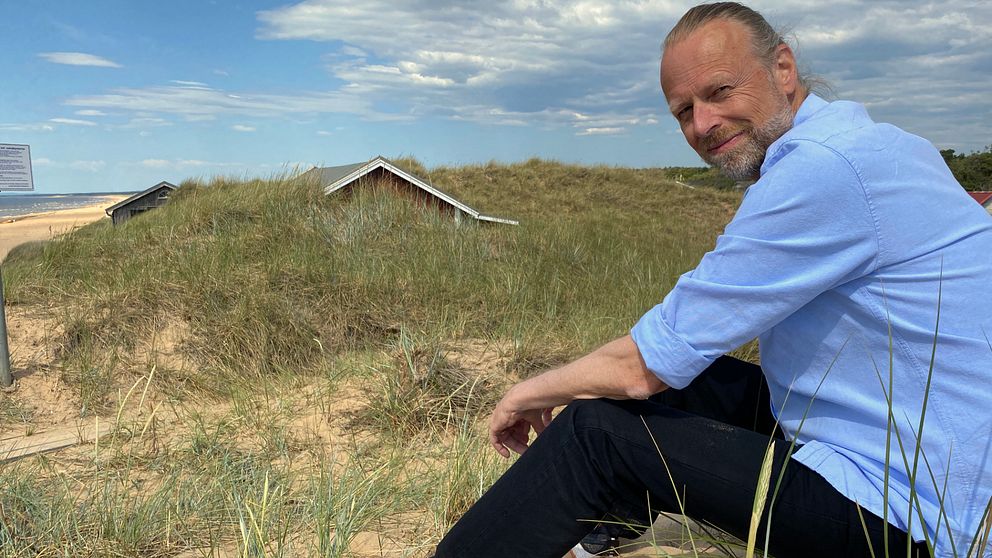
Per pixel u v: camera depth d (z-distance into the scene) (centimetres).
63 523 222
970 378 123
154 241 645
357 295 500
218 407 374
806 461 136
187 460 291
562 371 159
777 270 131
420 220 799
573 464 147
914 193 127
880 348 130
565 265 711
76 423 352
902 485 129
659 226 1688
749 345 449
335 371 411
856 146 127
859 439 134
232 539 225
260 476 266
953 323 124
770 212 129
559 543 150
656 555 196
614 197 2127
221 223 708
